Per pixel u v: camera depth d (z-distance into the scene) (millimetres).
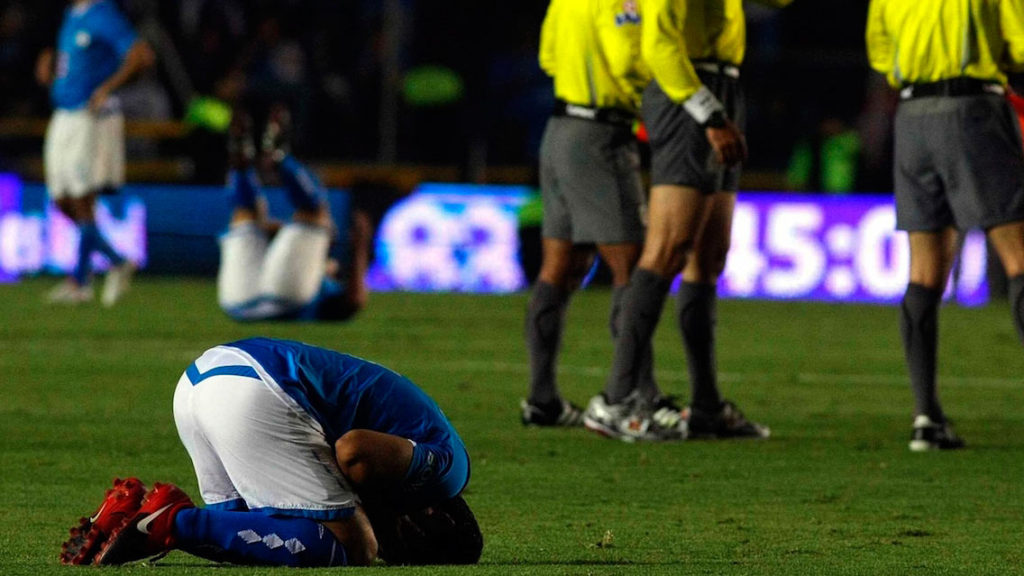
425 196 61812
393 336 42375
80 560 14852
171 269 63188
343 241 61000
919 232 25219
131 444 24641
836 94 68438
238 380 14875
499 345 40406
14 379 32500
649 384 26359
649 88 25203
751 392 32500
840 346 42312
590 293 60875
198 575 14633
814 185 64812
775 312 53312
